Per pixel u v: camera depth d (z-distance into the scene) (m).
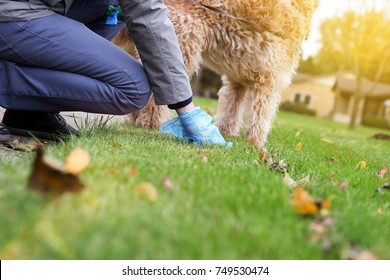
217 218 1.81
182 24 4.22
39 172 1.77
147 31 3.16
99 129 3.69
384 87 49.12
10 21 2.93
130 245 1.54
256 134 4.59
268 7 4.27
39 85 3.11
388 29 25.09
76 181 1.81
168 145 3.33
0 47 3.01
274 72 4.48
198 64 4.43
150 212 1.75
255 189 2.23
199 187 2.14
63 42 3.03
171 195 2.02
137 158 2.59
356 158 5.30
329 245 1.78
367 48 25.34
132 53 5.14
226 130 5.31
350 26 25.55
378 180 3.54
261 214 1.95
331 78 51.66
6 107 3.17
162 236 1.60
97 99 3.19
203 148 3.44
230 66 4.54
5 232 1.50
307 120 24.72
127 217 1.68
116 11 3.66
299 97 52.38
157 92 3.36
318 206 2.12
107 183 2.03
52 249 1.49
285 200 2.11
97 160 2.41
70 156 2.13
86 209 1.70
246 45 4.35
